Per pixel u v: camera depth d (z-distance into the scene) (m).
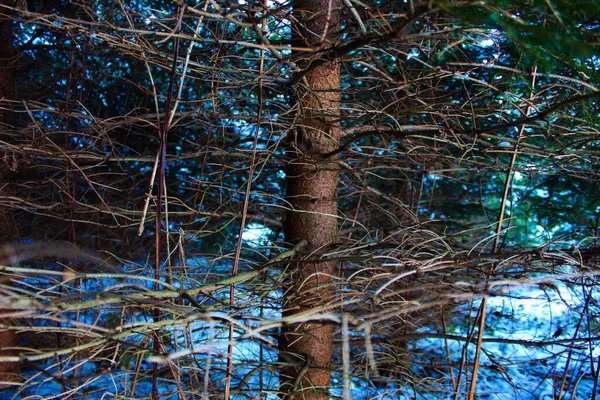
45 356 1.30
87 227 4.07
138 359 2.00
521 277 1.91
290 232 2.57
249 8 1.55
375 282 2.78
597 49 1.33
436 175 3.22
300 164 2.48
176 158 2.89
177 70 2.39
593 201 3.36
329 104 2.53
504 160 3.18
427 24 1.94
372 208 3.90
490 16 1.18
